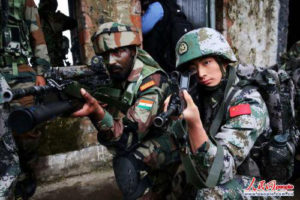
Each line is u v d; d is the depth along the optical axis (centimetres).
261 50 403
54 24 344
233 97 130
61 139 277
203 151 106
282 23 414
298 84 221
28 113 84
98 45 169
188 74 114
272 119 138
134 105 157
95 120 130
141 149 161
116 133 139
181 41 138
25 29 227
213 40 130
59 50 359
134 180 162
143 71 167
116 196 240
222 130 124
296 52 253
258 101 127
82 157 285
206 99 144
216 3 373
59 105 103
